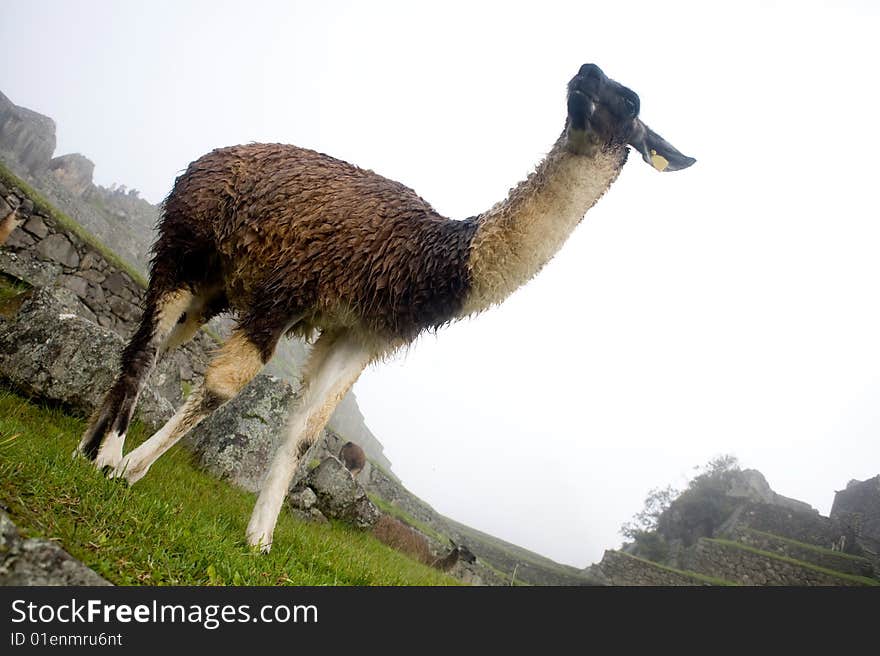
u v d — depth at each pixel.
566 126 3.82
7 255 9.30
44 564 1.59
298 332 4.15
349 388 3.93
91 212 35.19
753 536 25.27
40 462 2.54
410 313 3.73
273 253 3.74
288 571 2.90
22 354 4.60
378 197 3.89
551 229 3.75
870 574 22.05
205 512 3.72
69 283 11.19
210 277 4.13
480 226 3.79
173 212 3.99
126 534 2.23
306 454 3.71
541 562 30.38
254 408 6.59
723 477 37.75
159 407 5.62
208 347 12.37
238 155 4.04
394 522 12.05
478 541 26.27
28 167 38.81
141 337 3.78
